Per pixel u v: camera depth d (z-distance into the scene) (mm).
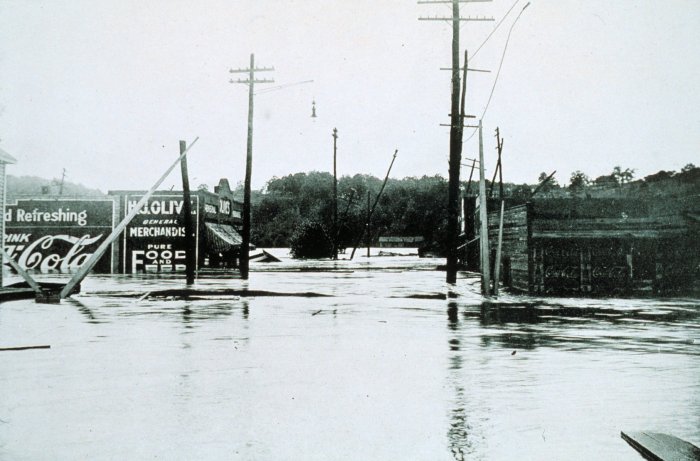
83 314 16703
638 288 23359
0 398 7324
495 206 39156
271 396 7430
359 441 5742
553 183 70750
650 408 6848
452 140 28141
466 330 13492
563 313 16953
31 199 41500
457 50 28203
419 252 80625
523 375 8648
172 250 41750
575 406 6930
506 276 27562
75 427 6176
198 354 10359
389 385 8016
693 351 10688
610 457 5289
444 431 6035
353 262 59969
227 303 20031
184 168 27781
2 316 16188
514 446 5590
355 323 14750
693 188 35156
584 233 23594
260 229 119188
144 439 5809
